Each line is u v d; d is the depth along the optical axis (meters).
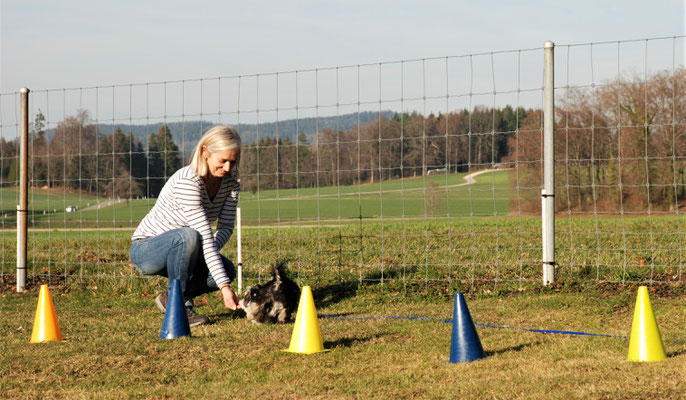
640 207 24.58
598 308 6.74
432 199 25.30
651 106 16.33
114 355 5.11
